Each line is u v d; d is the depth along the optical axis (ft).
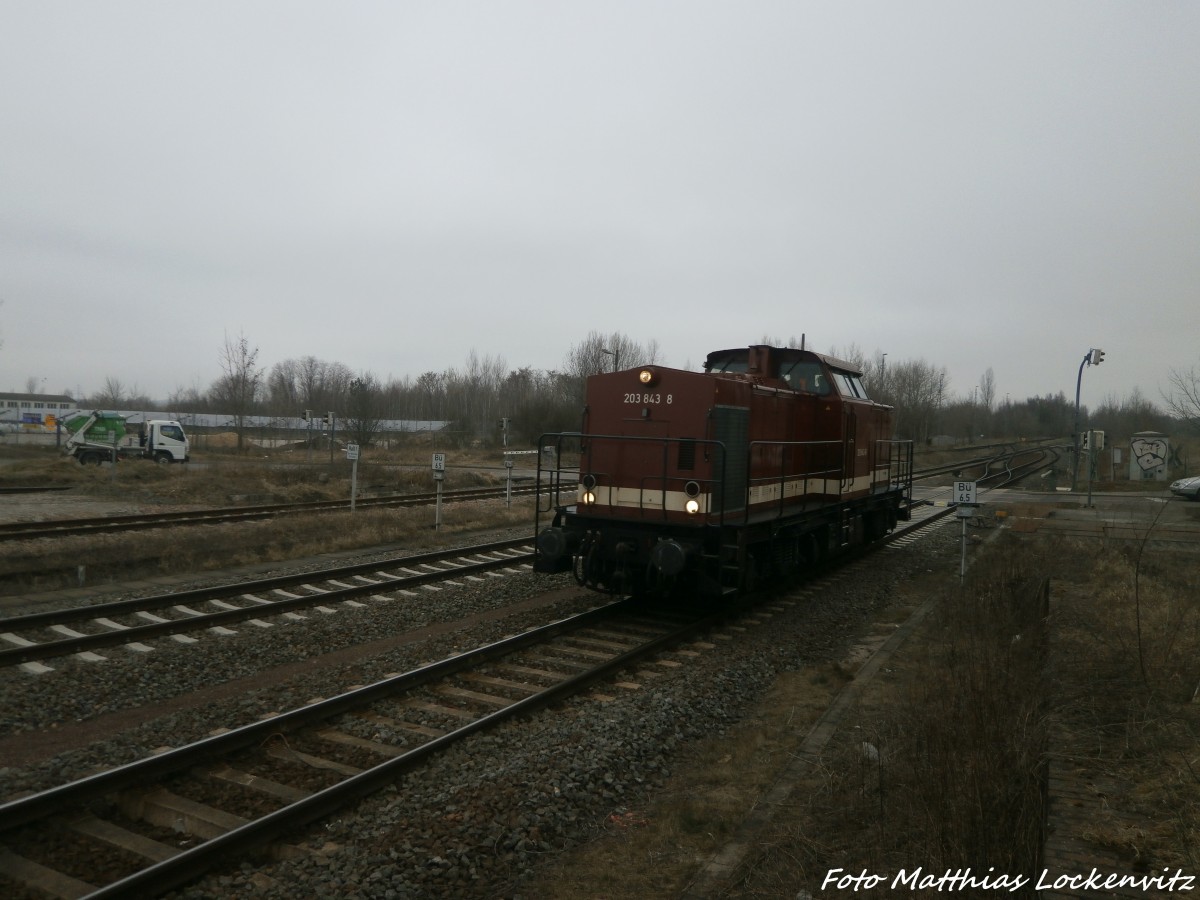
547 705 23.73
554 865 15.60
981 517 77.97
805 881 14.43
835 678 27.43
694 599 38.68
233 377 133.69
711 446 32.96
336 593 36.58
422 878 14.65
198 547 47.14
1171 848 13.50
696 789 19.06
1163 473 134.51
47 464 100.68
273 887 14.37
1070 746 18.10
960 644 28.66
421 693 24.54
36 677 25.27
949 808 14.76
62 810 16.65
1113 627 27.55
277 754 19.93
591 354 192.54
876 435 51.83
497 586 40.37
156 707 23.53
